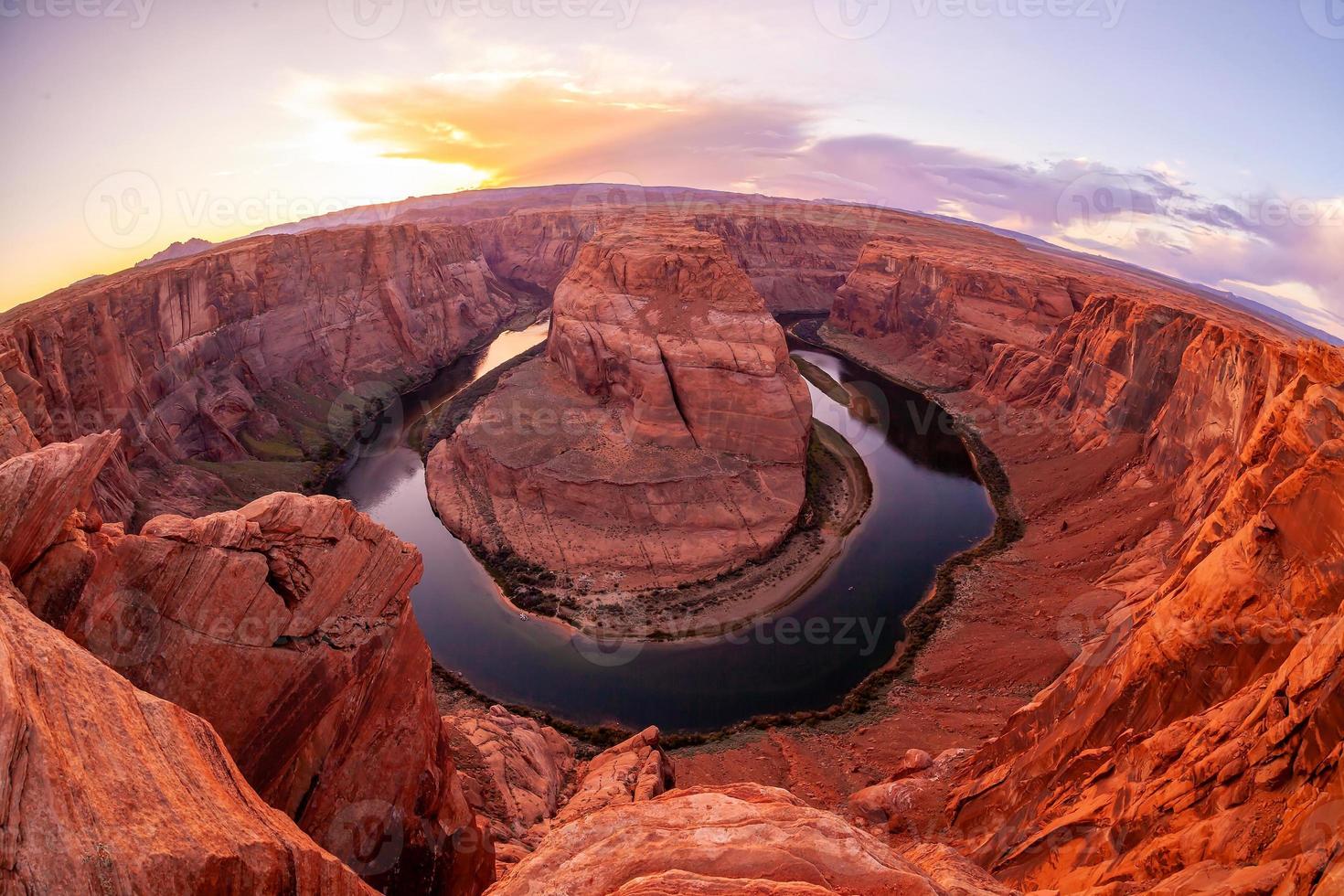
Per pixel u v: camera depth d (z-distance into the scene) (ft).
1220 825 38.75
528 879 35.35
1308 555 52.44
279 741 44.68
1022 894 45.73
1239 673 53.98
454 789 60.80
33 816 21.61
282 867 29.35
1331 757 34.83
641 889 30.55
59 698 25.75
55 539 35.68
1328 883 27.99
